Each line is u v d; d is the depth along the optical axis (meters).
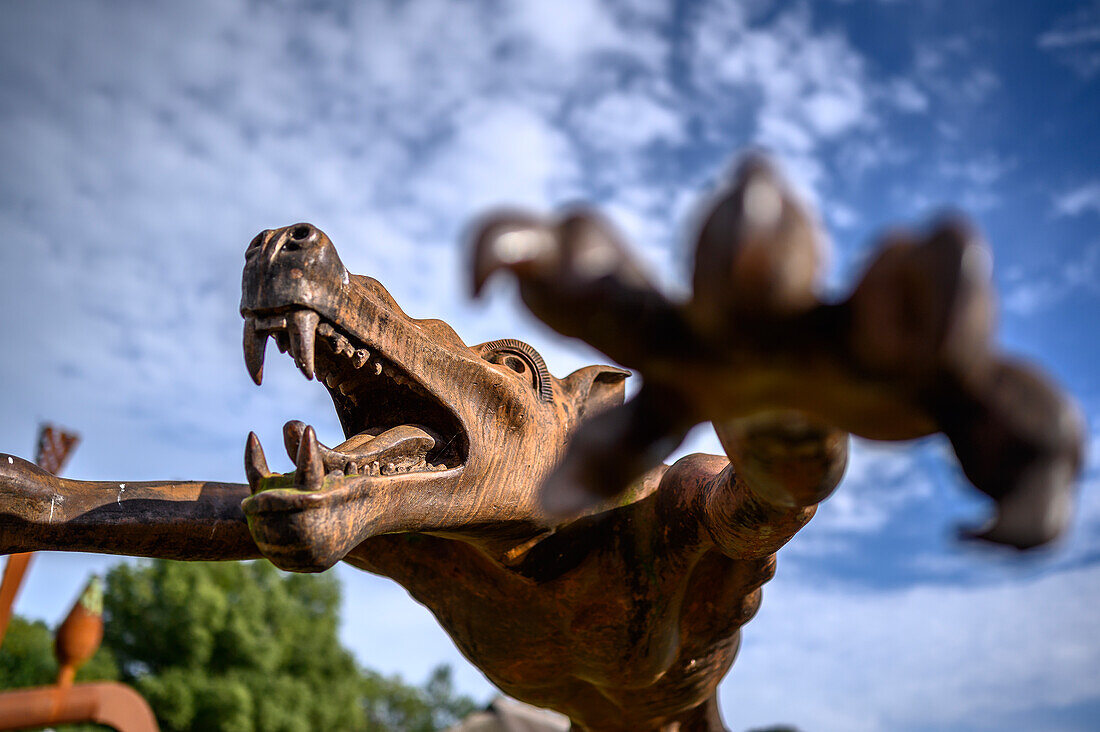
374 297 3.45
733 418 1.18
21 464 3.96
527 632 4.52
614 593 4.37
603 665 4.58
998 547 1.11
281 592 28.72
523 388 4.00
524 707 9.29
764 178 0.87
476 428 3.74
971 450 1.14
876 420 1.12
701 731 5.43
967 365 0.98
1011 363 1.16
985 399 1.11
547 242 1.01
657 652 4.54
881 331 0.95
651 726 5.18
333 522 3.02
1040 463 1.12
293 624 28.44
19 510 3.87
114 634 26.06
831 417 1.11
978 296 0.89
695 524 4.15
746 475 2.14
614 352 1.09
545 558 4.22
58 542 3.96
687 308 1.01
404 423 3.73
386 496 3.30
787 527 3.65
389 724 42.12
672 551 4.29
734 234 0.85
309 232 3.12
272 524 2.97
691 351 1.07
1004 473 1.12
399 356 3.49
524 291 1.04
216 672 26.47
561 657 4.61
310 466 3.01
